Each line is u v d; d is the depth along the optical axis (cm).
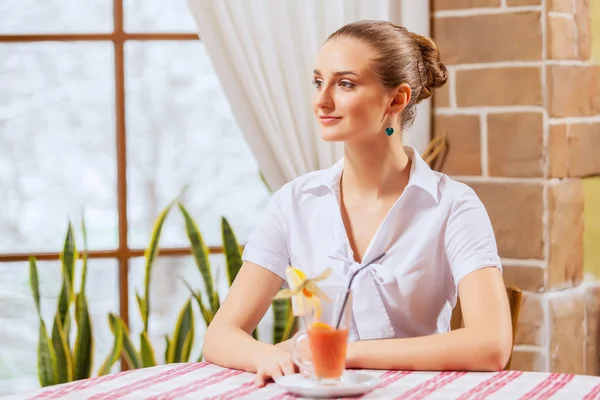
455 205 191
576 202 292
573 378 154
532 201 283
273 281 198
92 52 333
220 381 156
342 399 139
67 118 334
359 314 191
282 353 161
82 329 304
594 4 296
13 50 331
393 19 301
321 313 143
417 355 161
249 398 142
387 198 196
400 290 190
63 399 144
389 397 140
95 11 331
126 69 333
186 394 146
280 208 203
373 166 194
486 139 288
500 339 164
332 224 197
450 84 292
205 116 337
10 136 333
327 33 304
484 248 185
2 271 333
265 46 304
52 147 334
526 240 284
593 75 296
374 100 185
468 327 168
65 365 302
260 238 201
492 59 286
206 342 178
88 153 335
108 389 150
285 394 145
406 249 192
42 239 336
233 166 339
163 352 338
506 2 283
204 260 308
